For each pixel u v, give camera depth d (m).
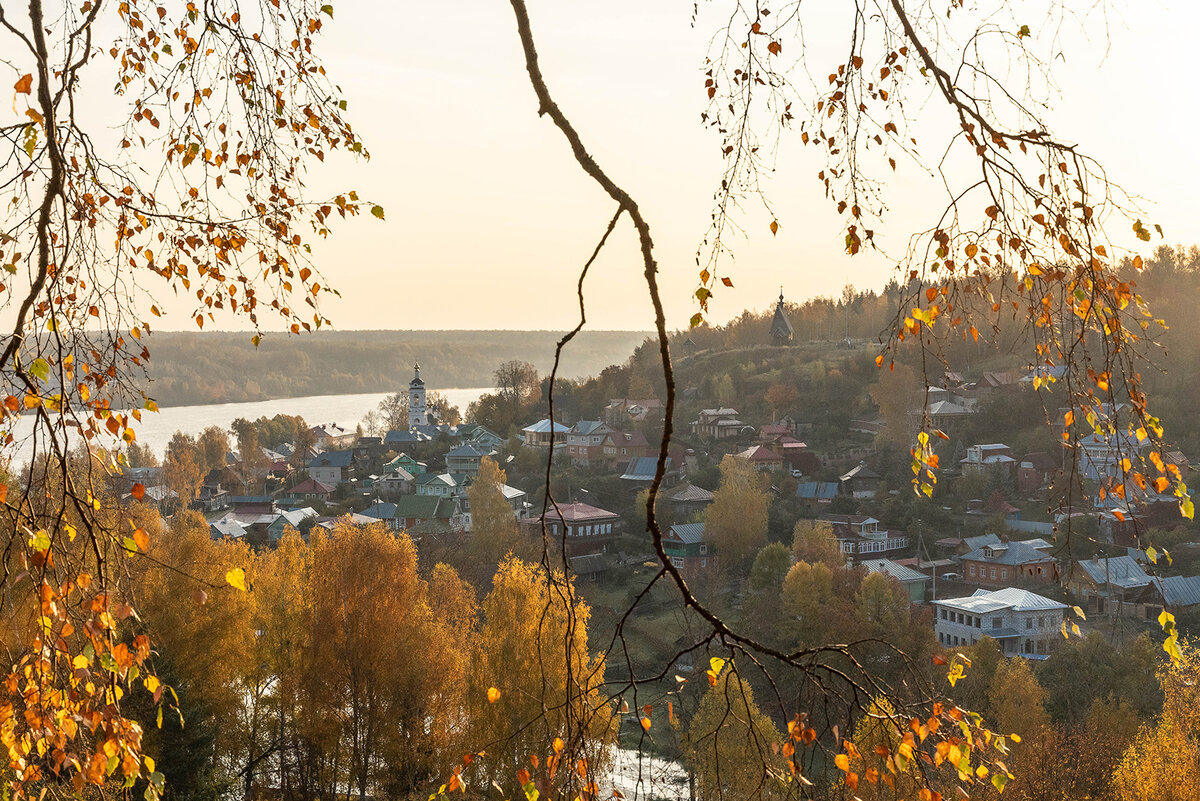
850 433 102.69
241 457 121.12
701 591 57.16
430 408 171.00
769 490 82.44
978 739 4.29
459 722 27.42
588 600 57.38
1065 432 4.52
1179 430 62.88
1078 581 52.62
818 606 42.25
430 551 60.06
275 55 5.79
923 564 65.38
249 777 28.67
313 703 26.66
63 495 3.41
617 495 88.69
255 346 5.69
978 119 4.18
